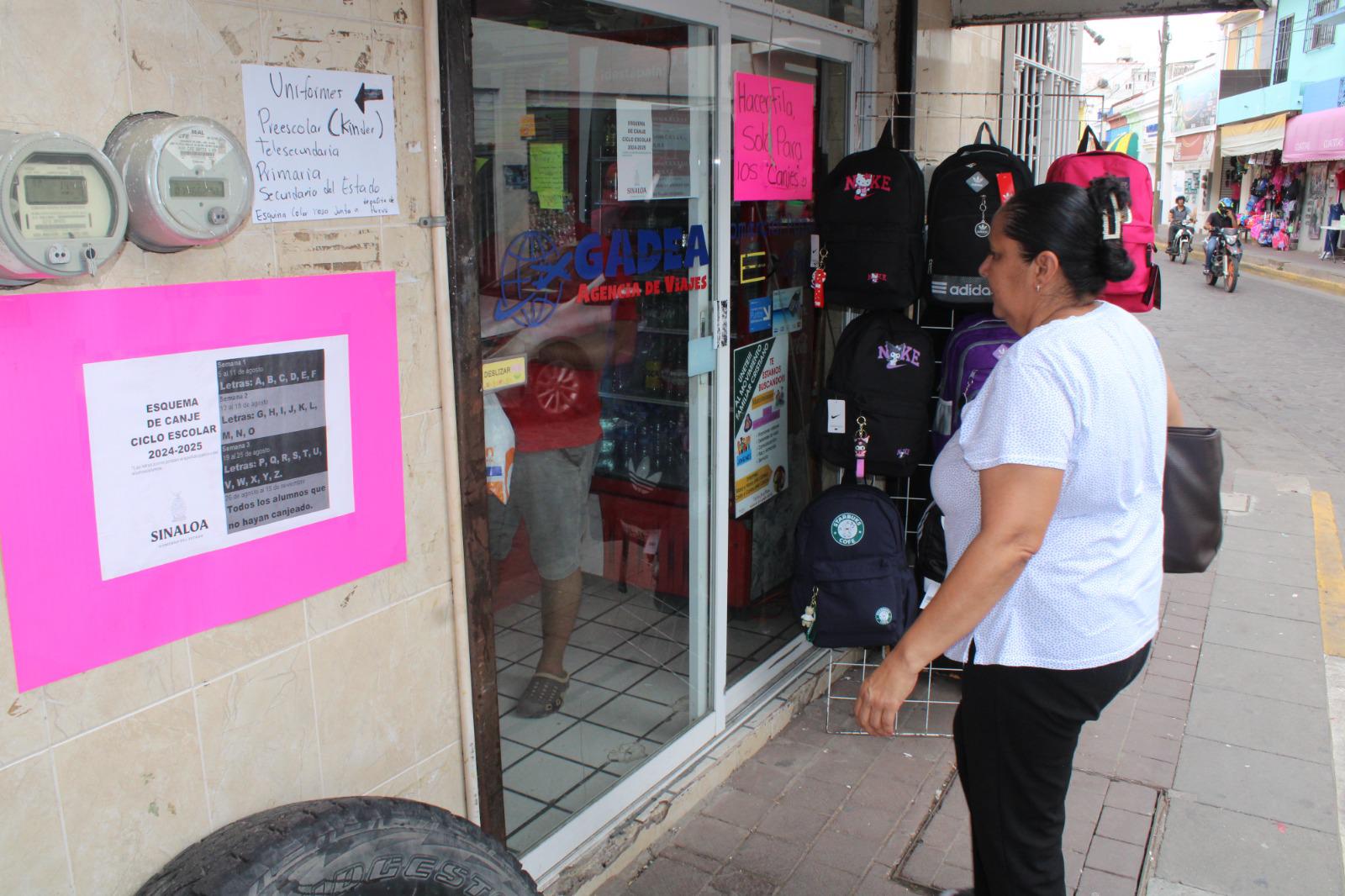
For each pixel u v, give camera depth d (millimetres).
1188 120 33938
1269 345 12305
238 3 1585
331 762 1922
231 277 1625
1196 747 3482
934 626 1874
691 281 2988
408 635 2037
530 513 2635
